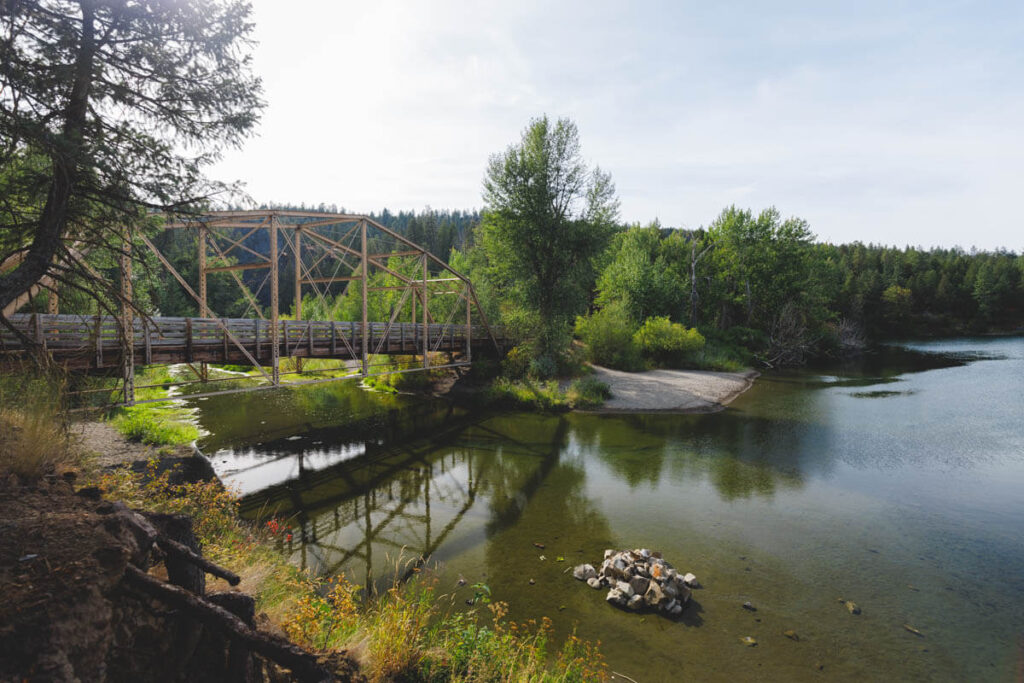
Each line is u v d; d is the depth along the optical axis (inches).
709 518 470.3
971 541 420.8
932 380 1316.4
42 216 226.1
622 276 1866.4
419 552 402.9
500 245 1293.1
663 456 677.9
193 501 347.6
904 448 703.7
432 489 555.5
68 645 99.4
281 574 276.7
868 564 381.1
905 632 298.0
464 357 1235.2
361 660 185.3
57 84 205.9
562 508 498.0
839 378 1384.1
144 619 120.3
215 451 677.3
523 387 1085.1
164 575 144.6
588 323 1483.8
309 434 798.5
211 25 237.5
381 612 239.1
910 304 3400.6
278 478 586.2
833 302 3043.8
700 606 323.3
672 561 385.4
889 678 258.7
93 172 225.3
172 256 546.9
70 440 228.8
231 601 141.0
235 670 131.5
